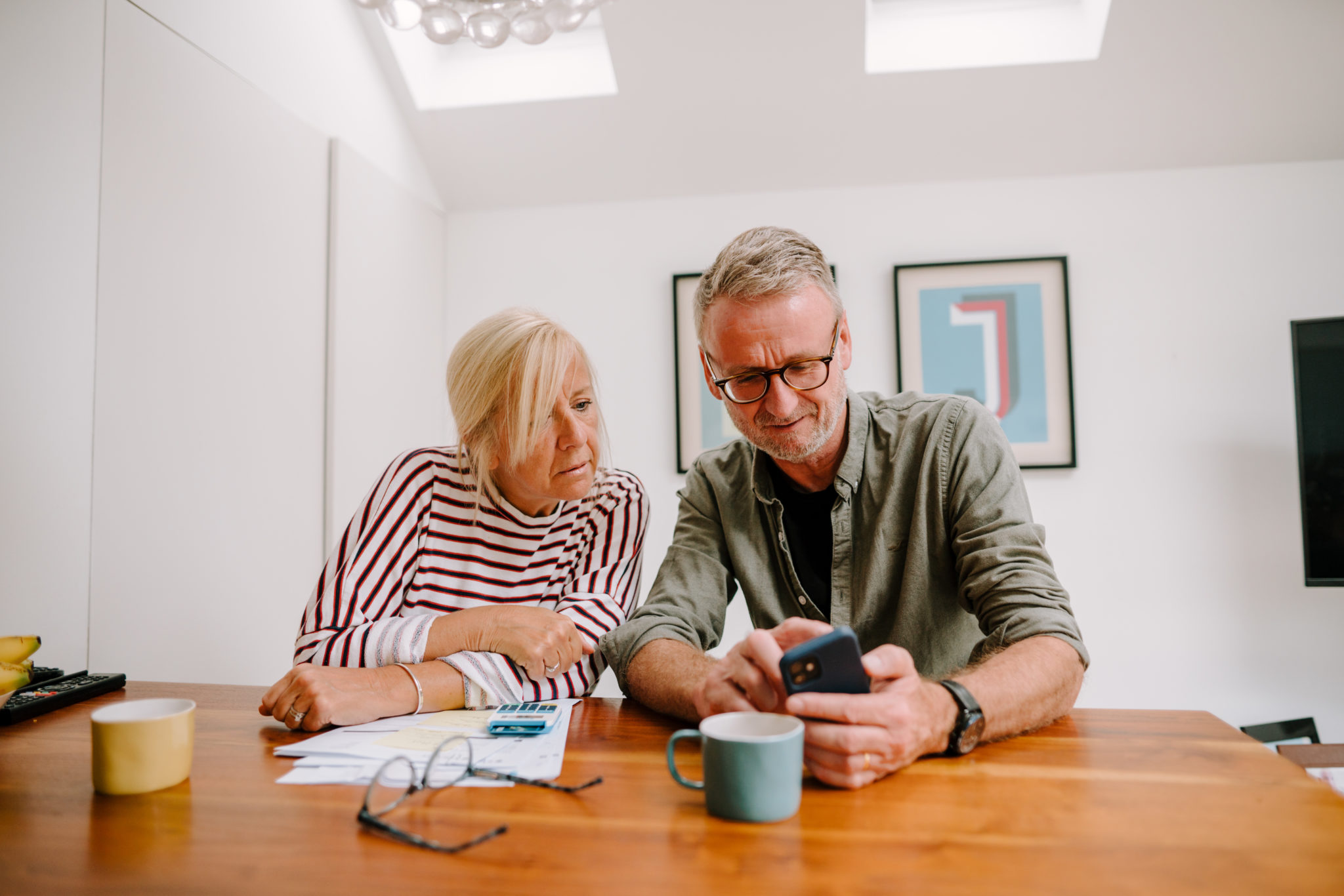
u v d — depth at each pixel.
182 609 1.75
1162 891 0.52
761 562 1.28
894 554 1.21
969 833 0.62
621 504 1.32
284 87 2.15
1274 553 2.50
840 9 2.35
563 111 2.69
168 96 1.75
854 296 2.75
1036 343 2.62
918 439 1.21
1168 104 2.46
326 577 1.20
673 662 1.00
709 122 2.67
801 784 0.69
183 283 1.78
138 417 1.65
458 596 1.23
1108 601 2.57
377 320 2.51
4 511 1.39
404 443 2.67
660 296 2.86
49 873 0.57
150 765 0.72
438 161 2.86
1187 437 2.56
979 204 2.70
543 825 0.65
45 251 1.46
